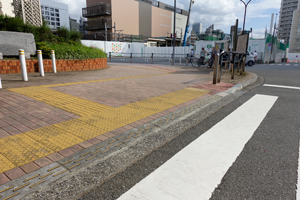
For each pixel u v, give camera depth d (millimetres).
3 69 7637
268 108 4180
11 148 2254
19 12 10992
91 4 56438
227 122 3357
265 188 1748
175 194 1665
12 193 1586
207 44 26000
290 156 2275
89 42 36781
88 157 2139
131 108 3885
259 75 10602
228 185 1784
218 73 6969
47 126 2898
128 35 55000
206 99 4781
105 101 4344
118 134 2713
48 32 11203
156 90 5715
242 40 9969
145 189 1724
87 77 7727
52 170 1894
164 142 2596
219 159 2209
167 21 76188
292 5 112375
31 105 3854
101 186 1760
